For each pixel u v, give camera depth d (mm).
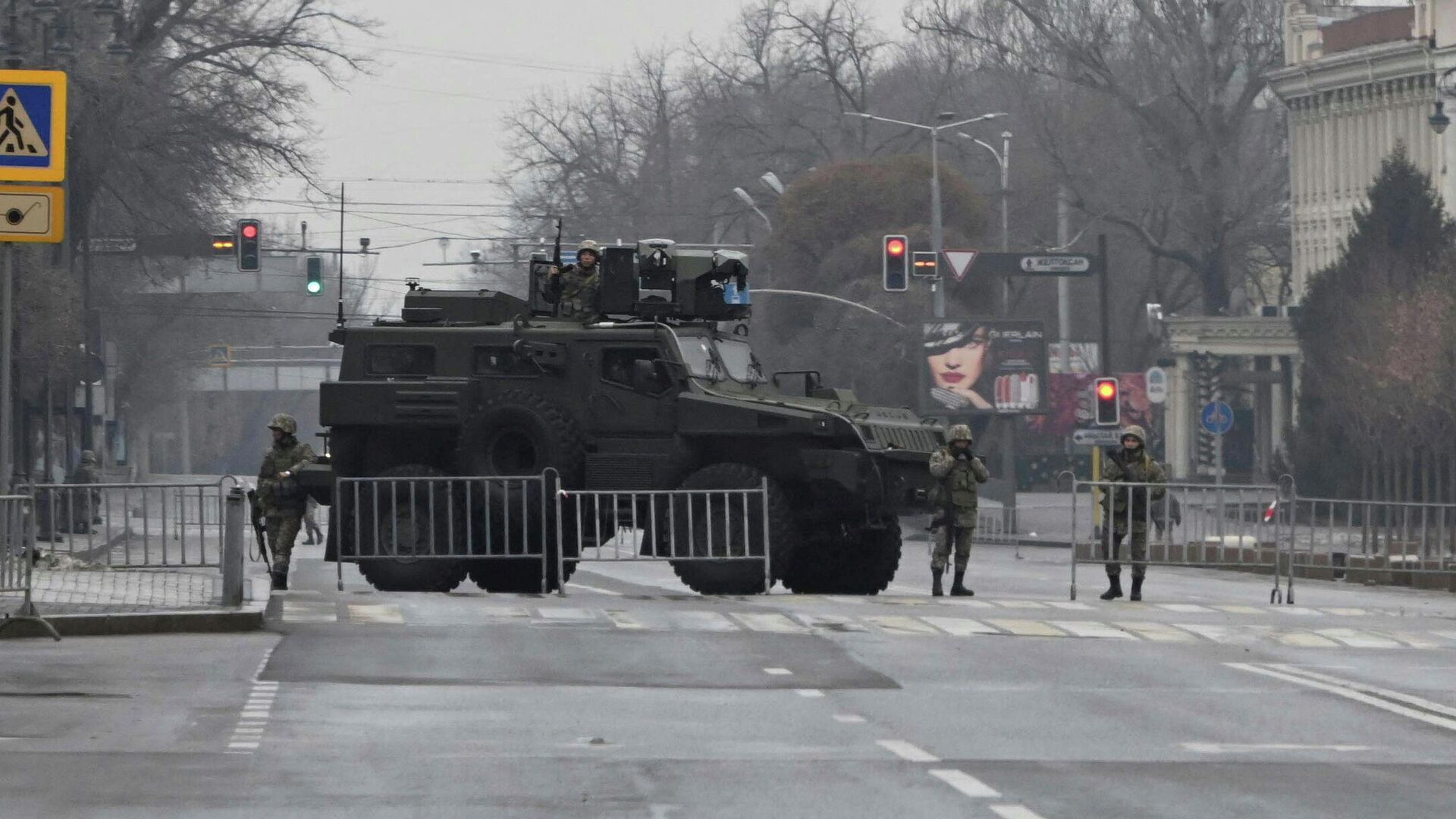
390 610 78812
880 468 94625
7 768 43781
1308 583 117812
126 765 44219
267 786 41906
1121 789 42188
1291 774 44188
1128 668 62844
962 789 41906
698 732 49531
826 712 53000
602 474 95250
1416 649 70062
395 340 97250
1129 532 93188
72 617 70062
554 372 95562
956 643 69188
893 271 195625
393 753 46062
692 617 76500
